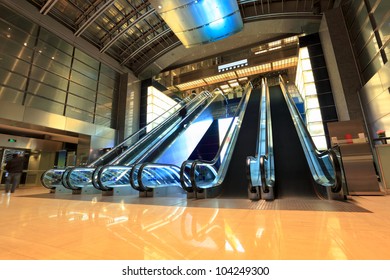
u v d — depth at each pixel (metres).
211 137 13.63
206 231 2.11
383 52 7.36
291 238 1.84
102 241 1.86
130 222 2.56
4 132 10.16
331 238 1.82
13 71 9.05
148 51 14.96
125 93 14.49
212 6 10.29
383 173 4.84
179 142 9.90
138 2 11.63
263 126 7.44
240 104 9.90
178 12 10.51
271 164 5.77
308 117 10.69
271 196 4.31
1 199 5.23
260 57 17.67
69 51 11.63
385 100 6.91
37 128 9.96
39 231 2.19
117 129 13.89
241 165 6.33
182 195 5.95
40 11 10.21
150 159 8.33
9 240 1.91
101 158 9.52
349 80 9.04
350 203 3.62
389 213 2.77
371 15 7.89
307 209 3.15
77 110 11.60
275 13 11.88
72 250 1.66
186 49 14.32
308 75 11.26
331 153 4.16
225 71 18.66
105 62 13.70
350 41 9.54
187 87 21.38
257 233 2.01
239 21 11.61
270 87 12.96
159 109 16.27
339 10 10.09
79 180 7.45
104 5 10.39
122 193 6.44
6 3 9.09
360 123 5.12
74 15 11.48
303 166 5.82
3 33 8.93
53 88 10.52
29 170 10.92
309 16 11.46
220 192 5.36
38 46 10.16
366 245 1.65
